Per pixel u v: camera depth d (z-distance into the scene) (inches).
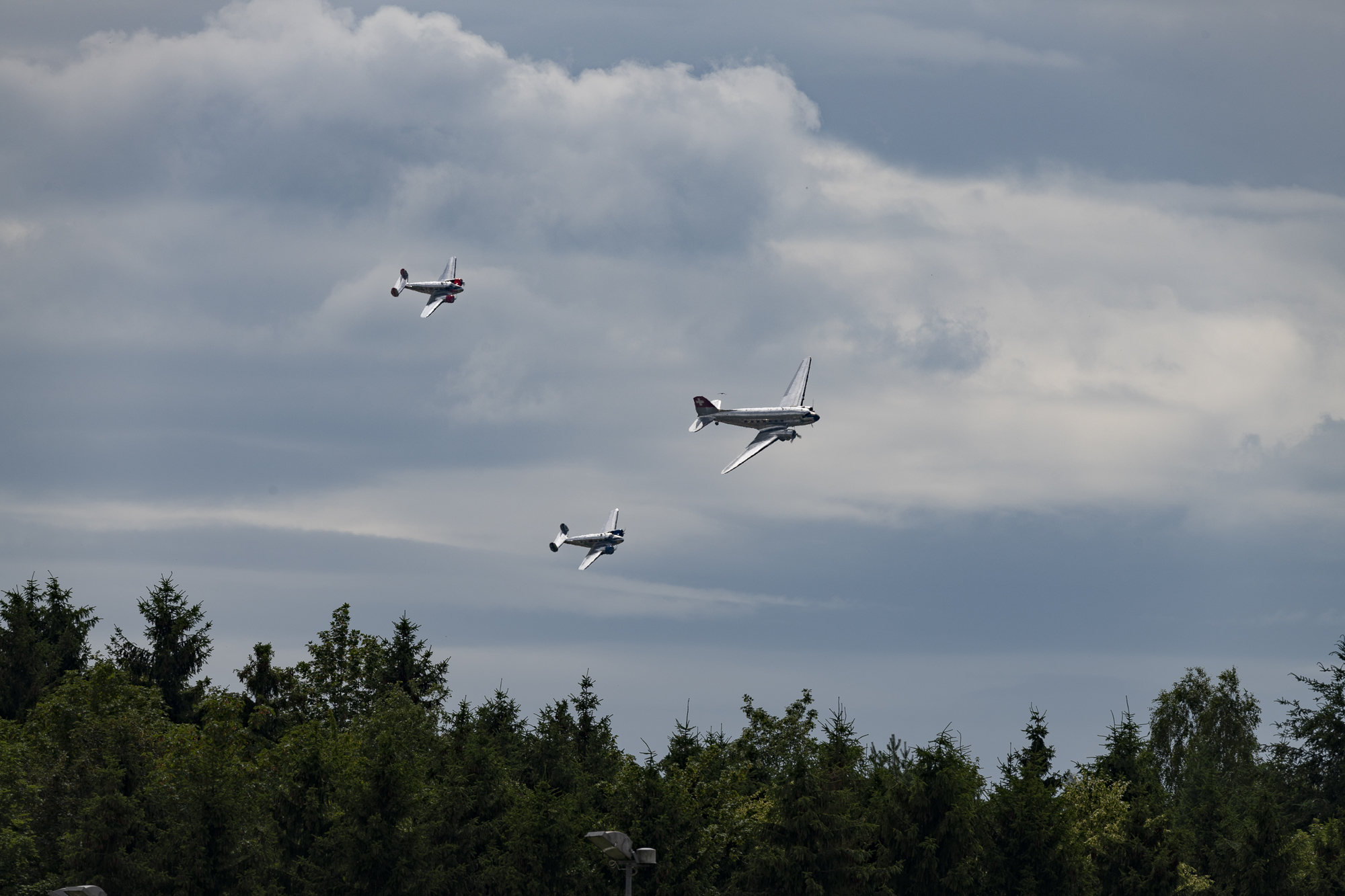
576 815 7170.3
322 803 6879.9
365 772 6801.2
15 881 5925.2
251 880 6397.6
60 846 6343.5
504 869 6939.0
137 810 6363.2
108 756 6535.4
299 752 7244.1
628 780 7337.6
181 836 6333.7
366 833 6555.1
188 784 6515.8
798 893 7062.0
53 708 7150.6
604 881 6953.7
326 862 6712.6
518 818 7032.5
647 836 7066.9
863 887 7111.2
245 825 6476.4
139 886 6200.8
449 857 7027.6
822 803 7219.5
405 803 6673.2
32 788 6353.3
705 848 7145.7
